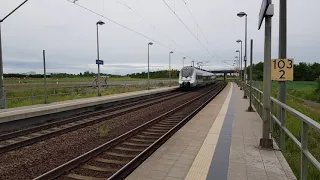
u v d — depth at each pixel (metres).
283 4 7.91
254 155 6.54
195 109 16.77
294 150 7.68
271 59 7.47
